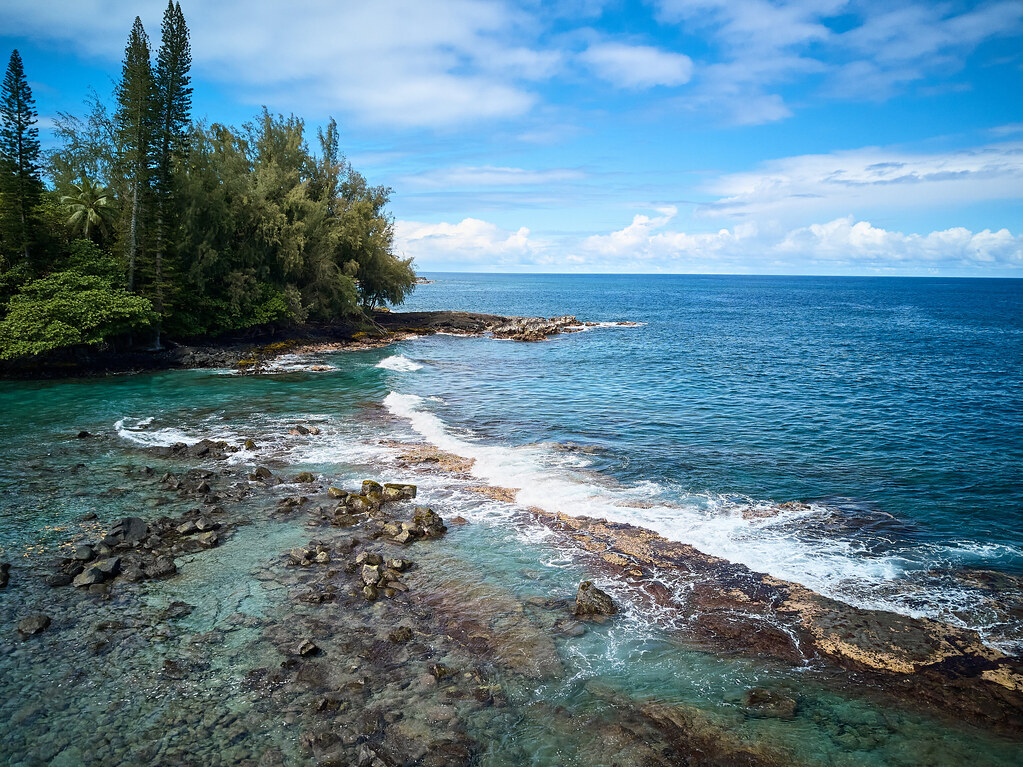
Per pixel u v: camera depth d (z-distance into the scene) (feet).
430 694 28.04
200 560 40.73
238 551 42.22
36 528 45.11
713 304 423.23
